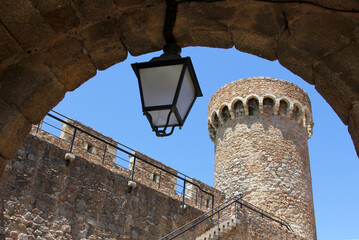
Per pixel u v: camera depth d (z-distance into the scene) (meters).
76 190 11.57
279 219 17.80
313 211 19.78
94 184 12.13
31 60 3.55
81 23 3.62
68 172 11.60
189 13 3.89
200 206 16.55
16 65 3.52
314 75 3.76
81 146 13.89
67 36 3.63
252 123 20.81
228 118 21.81
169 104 3.53
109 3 3.62
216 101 22.66
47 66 3.59
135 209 12.96
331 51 3.58
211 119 22.67
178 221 14.25
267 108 21.12
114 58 4.02
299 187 19.42
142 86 3.65
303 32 3.65
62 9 3.47
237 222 14.10
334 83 3.55
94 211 11.77
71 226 11.02
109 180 12.64
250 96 21.16
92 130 14.52
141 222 12.94
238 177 19.67
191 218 14.84
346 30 3.49
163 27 3.90
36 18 3.41
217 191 19.31
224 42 4.09
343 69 3.50
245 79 21.88
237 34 3.97
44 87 3.52
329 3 3.45
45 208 10.64
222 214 18.38
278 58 3.97
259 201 18.53
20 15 3.34
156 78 3.65
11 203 10.02
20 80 3.46
